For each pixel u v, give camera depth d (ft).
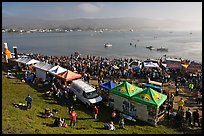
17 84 107.65
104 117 77.97
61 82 107.96
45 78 115.65
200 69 131.75
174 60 163.73
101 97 89.25
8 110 68.69
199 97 93.25
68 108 83.76
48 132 56.90
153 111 74.02
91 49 417.69
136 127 71.31
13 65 142.92
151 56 330.13
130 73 132.05
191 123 75.05
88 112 81.66
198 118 72.49
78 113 79.66
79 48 435.12
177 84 114.01
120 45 506.89
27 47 456.04
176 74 139.44
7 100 81.97
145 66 144.15
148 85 104.83
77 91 92.22
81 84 94.02
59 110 80.79
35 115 72.02
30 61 134.21
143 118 76.59
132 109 79.71
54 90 96.53
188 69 133.90
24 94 94.22
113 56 321.11
